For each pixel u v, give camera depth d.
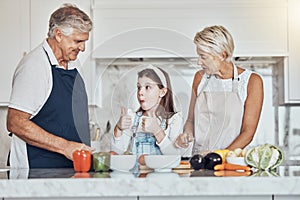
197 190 1.38
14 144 2.47
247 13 3.43
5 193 1.39
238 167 1.81
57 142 2.23
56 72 2.47
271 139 3.79
